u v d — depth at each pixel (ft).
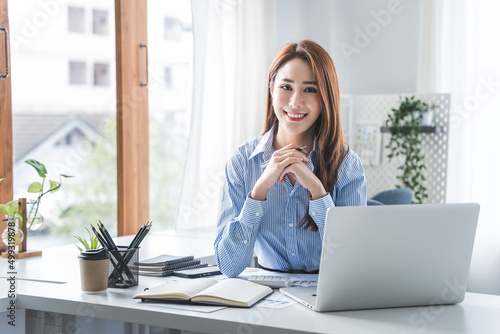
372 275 5.02
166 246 9.75
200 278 6.06
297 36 15.55
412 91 16.34
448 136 14.42
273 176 6.10
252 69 13.91
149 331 5.95
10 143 9.02
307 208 6.39
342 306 5.06
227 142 13.52
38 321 6.04
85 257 5.77
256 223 6.23
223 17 13.34
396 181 15.49
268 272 6.63
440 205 5.05
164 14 12.38
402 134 14.73
